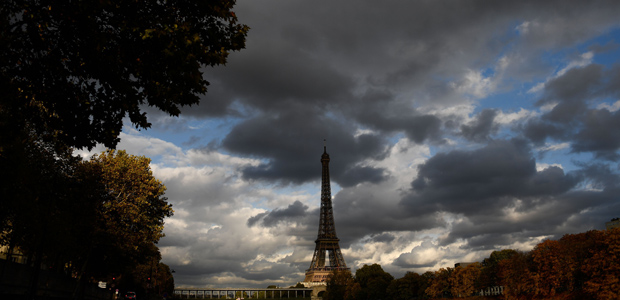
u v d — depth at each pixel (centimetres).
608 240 11562
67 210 5822
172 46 2559
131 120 2945
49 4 2658
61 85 3009
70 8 2602
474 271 19875
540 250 14338
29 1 2691
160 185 9819
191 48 2584
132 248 9469
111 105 2952
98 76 2850
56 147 3288
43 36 2872
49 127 3322
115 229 8638
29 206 4350
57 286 8894
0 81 2783
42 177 4988
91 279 11769
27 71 2916
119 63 2803
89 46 2727
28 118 3152
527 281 14562
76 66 2941
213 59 2716
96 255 9669
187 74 2611
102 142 3069
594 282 11938
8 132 2984
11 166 3097
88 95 3044
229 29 2800
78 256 8394
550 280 13712
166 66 2698
